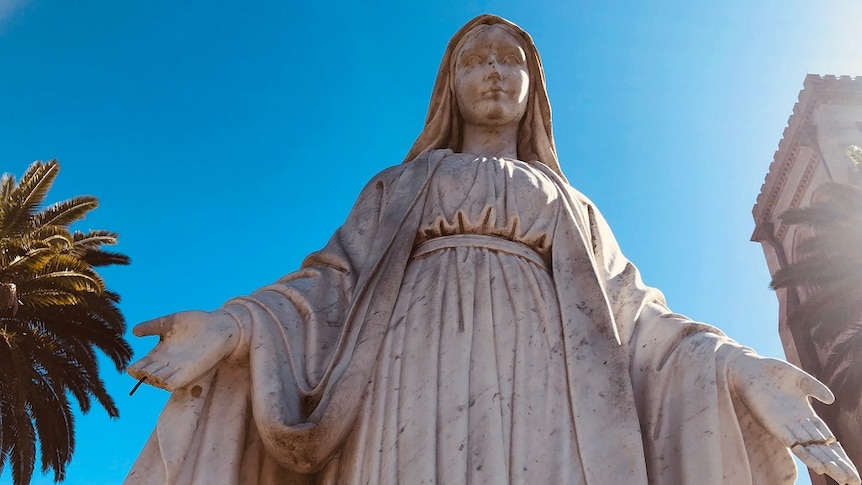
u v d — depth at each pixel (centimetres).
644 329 388
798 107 3069
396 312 380
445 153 473
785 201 3159
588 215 454
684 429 336
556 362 362
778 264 3139
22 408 1619
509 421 342
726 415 332
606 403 344
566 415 345
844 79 3033
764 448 328
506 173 440
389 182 461
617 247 455
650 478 333
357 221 449
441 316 375
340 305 397
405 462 327
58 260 1653
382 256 401
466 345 362
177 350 340
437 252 407
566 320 374
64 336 1717
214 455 329
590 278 394
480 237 411
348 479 330
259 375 343
